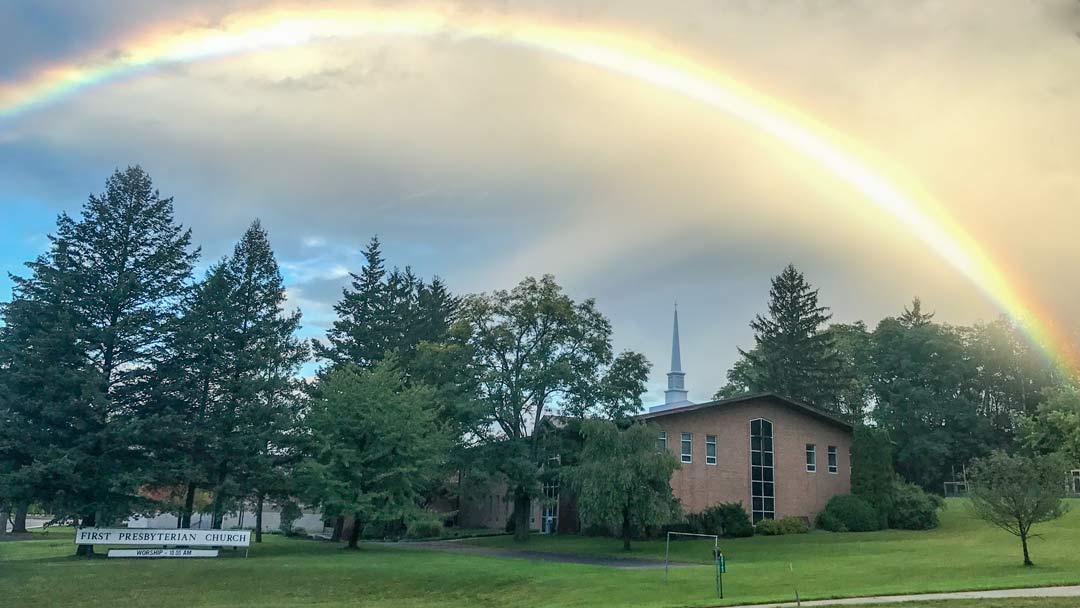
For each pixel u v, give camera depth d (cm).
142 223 3853
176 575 2942
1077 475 5397
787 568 2758
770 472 5209
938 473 7250
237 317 4362
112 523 3744
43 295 3641
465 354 4919
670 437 5012
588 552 3978
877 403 8062
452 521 6900
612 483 4047
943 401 7356
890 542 3975
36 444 3491
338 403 4031
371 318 6356
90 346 3672
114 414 3747
